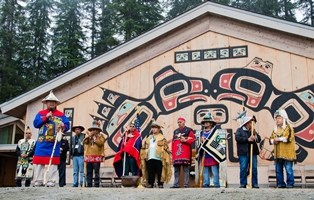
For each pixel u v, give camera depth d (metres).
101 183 12.10
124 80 12.84
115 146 12.34
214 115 11.62
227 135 11.34
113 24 31.17
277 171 9.05
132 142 9.80
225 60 12.01
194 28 12.59
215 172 9.05
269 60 11.62
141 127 12.24
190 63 12.30
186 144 9.46
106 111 12.75
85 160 10.26
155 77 12.55
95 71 13.18
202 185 9.30
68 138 12.80
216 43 12.23
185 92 12.10
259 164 10.92
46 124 8.31
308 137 10.77
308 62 11.29
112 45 29.25
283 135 8.94
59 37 31.06
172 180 11.32
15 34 30.83
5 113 14.12
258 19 11.80
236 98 11.59
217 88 11.83
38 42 32.31
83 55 31.75
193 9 12.50
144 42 12.74
